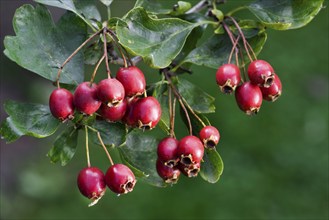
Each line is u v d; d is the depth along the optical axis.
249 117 1.10
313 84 1.16
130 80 0.38
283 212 1.01
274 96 0.41
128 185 0.39
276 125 1.10
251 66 0.40
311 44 1.20
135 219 1.01
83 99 0.37
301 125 1.10
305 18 0.42
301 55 1.18
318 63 1.18
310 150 1.06
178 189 1.04
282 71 1.16
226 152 1.06
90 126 0.41
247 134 1.08
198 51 0.44
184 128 1.01
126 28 0.40
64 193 1.09
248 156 1.06
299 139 1.08
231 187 1.03
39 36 0.39
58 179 1.10
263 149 1.07
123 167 0.39
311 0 0.42
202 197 1.02
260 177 1.03
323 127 1.09
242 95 0.41
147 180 0.43
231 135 1.08
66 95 0.38
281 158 1.06
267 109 1.12
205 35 0.99
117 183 0.39
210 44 0.44
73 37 0.40
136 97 0.39
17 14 0.39
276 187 1.03
